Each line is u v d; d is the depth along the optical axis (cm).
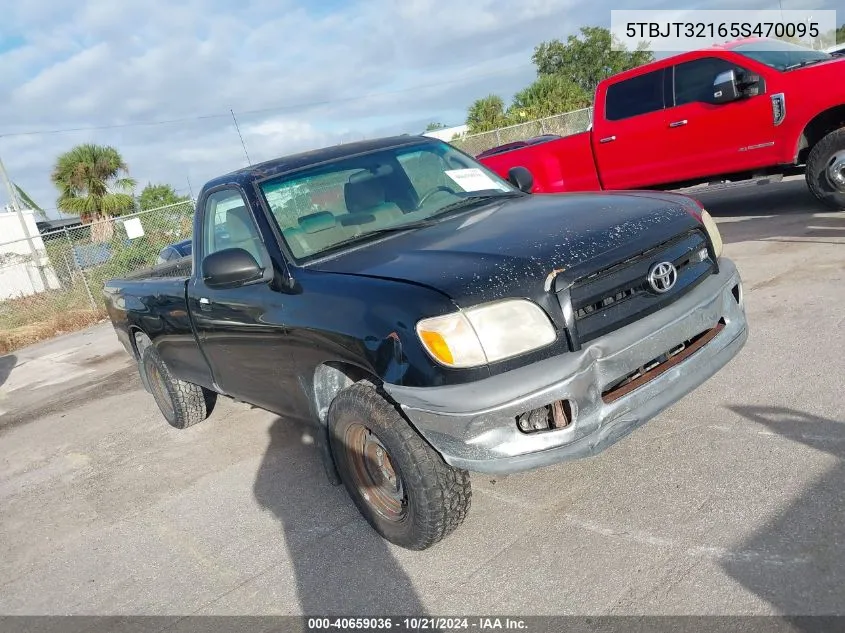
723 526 281
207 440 520
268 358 359
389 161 409
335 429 321
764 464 318
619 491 325
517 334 264
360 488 327
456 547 312
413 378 268
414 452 285
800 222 740
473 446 263
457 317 261
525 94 3578
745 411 371
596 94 854
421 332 265
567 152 877
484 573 289
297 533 358
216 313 393
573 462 360
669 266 296
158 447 530
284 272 343
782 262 616
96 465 523
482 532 318
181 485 449
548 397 260
